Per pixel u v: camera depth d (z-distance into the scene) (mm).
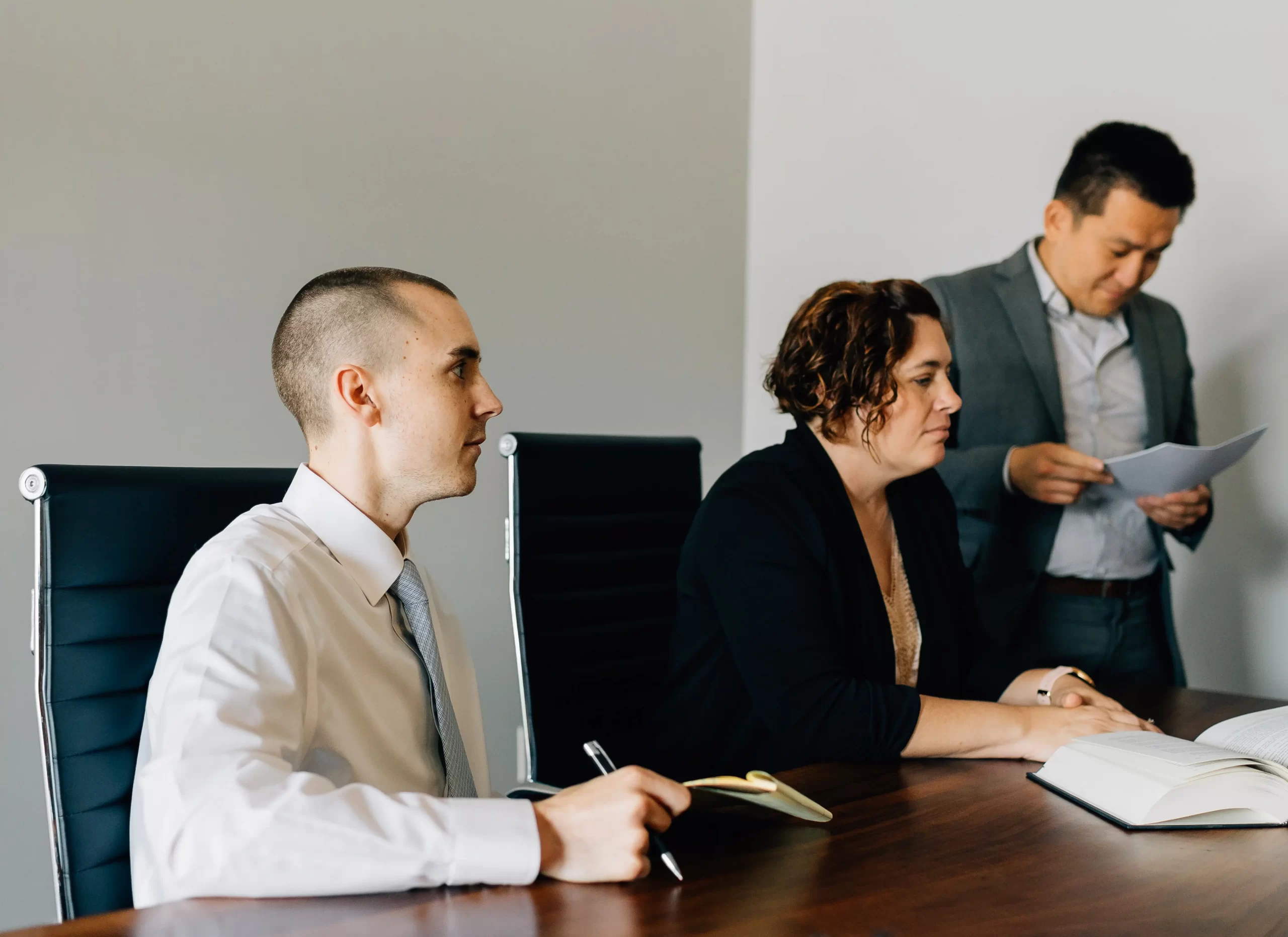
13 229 2158
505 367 3055
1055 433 2680
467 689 1400
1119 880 916
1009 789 1201
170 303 2381
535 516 1812
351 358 1169
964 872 925
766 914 813
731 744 1563
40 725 1137
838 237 3430
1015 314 2775
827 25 3447
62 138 2221
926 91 3156
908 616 1749
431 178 2869
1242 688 2473
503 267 3041
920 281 3168
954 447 2820
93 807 1144
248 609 994
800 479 1581
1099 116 2746
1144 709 1663
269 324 2549
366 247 2732
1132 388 2602
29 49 2174
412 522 2830
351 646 1129
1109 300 2635
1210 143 2539
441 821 844
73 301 2238
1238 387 2480
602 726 1889
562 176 3186
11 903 2166
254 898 816
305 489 1194
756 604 1461
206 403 2439
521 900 826
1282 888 907
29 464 2180
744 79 3689
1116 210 2615
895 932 787
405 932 757
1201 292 2527
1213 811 1064
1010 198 2943
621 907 818
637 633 1969
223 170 2463
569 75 3195
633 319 3393
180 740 877
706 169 3588
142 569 1213
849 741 1334
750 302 3723
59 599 1147
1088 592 2594
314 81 2623
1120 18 2701
